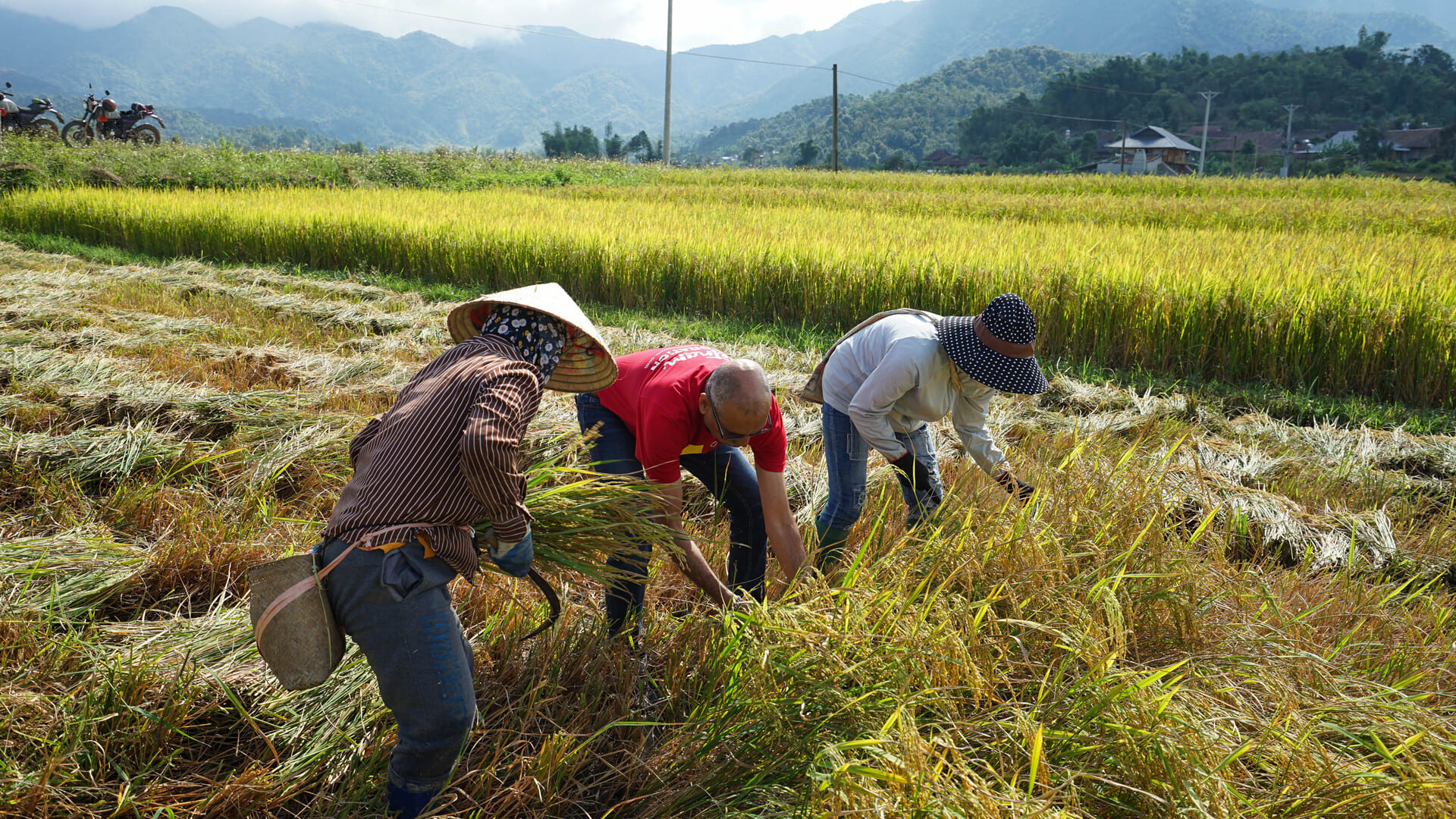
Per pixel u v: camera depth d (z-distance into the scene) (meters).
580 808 2.34
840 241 11.09
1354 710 2.33
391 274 12.64
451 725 2.03
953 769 1.94
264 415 5.05
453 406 1.94
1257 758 2.22
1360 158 95.06
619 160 43.44
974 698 2.26
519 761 2.34
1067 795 2.02
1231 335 7.61
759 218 14.88
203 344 6.93
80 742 2.30
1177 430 5.81
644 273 10.66
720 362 2.81
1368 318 7.13
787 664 2.31
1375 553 4.05
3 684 2.50
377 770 2.36
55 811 2.19
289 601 1.94
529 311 2.24
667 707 2.66
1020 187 33.22
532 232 11.89
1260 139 114.75
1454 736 2.24
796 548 2.88
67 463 4.30
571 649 2.87
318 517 3.98
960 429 3.47
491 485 1.88
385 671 1.98
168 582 3.38
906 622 2.40
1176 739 2.08
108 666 2.60
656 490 2.73
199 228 13.95
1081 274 8.57
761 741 2.25
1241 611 2.92
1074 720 2.24
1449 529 4.26
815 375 3.64
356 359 6.64
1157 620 2.78
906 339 3.12
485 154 34.25
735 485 3.12
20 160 21.06
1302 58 160.50
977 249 10.36
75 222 15.55
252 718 2.39
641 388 2.86
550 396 5.38
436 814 2.11
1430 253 10.31
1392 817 1.95
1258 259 9.25
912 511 3.61
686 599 3.33
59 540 3.38
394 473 1.93
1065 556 2.86
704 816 2.16
